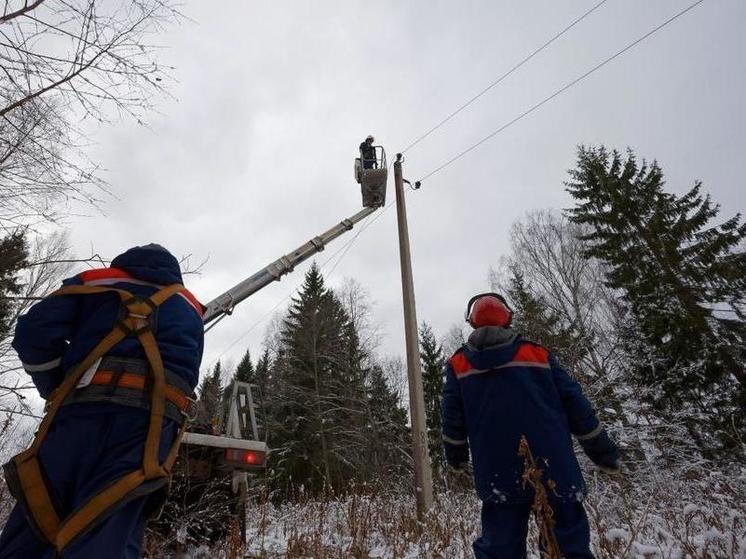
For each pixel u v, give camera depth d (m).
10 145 3.97
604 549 3.05
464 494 7.86
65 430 1.55
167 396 1.68
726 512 4.01
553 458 2.32
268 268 9.77
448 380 2.78
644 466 6.53
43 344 1.69
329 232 11.11
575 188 18.33
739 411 10.15
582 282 19.81
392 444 16.47
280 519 6.53
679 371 10.47
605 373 8.86
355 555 4.23
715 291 13.69
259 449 4.54
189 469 4.33
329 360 23.20
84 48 3.76
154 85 4.05
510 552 2.35
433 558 3.75
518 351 2.56
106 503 1.39
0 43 3.60
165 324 1.82
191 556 4.16
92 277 1.88
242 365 35.69
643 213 15.41
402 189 10.38
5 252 4.40
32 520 1.44
